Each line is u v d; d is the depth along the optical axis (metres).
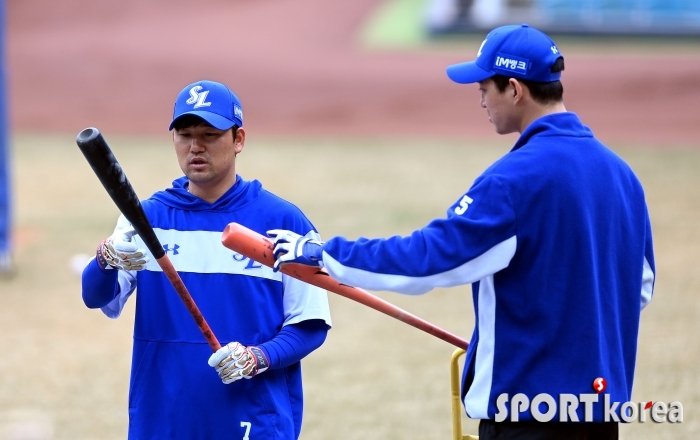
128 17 122.56
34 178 56.31
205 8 125.25
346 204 47.59
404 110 86.56
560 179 10.93
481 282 11.27
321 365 25.27
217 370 11.52
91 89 96.12
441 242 10.69
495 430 11.41
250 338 12.20
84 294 12.28
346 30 113.75
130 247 11.39
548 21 106.81
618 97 85.56
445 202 47.88
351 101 89.62
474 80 11.66
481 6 109.06
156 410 12.20
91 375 24.52
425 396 22.75
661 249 37.72
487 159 63.09
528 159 11.02
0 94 34.22
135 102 91.69
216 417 12.02
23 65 104.69
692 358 24.75
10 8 125.31
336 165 61.09
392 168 59.47
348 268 11.02
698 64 94.31
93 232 41.94
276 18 119.31
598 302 11.05
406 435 20.12
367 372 24.58
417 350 26.52
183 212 12.49
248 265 12.24
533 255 10.93
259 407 12.06
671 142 70.31
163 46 110.62
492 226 10.67
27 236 41.25
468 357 11.66
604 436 11.81
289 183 54.28
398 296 32.62
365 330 28.67
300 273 11.58
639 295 11.73
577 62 97.12
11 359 25.81
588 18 105.94
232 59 104.69
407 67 99.81
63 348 26.92
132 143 72.94
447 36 109.62
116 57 106.62
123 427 20.67
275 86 94.75
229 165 12.37
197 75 99.62
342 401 22.38
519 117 11.66
